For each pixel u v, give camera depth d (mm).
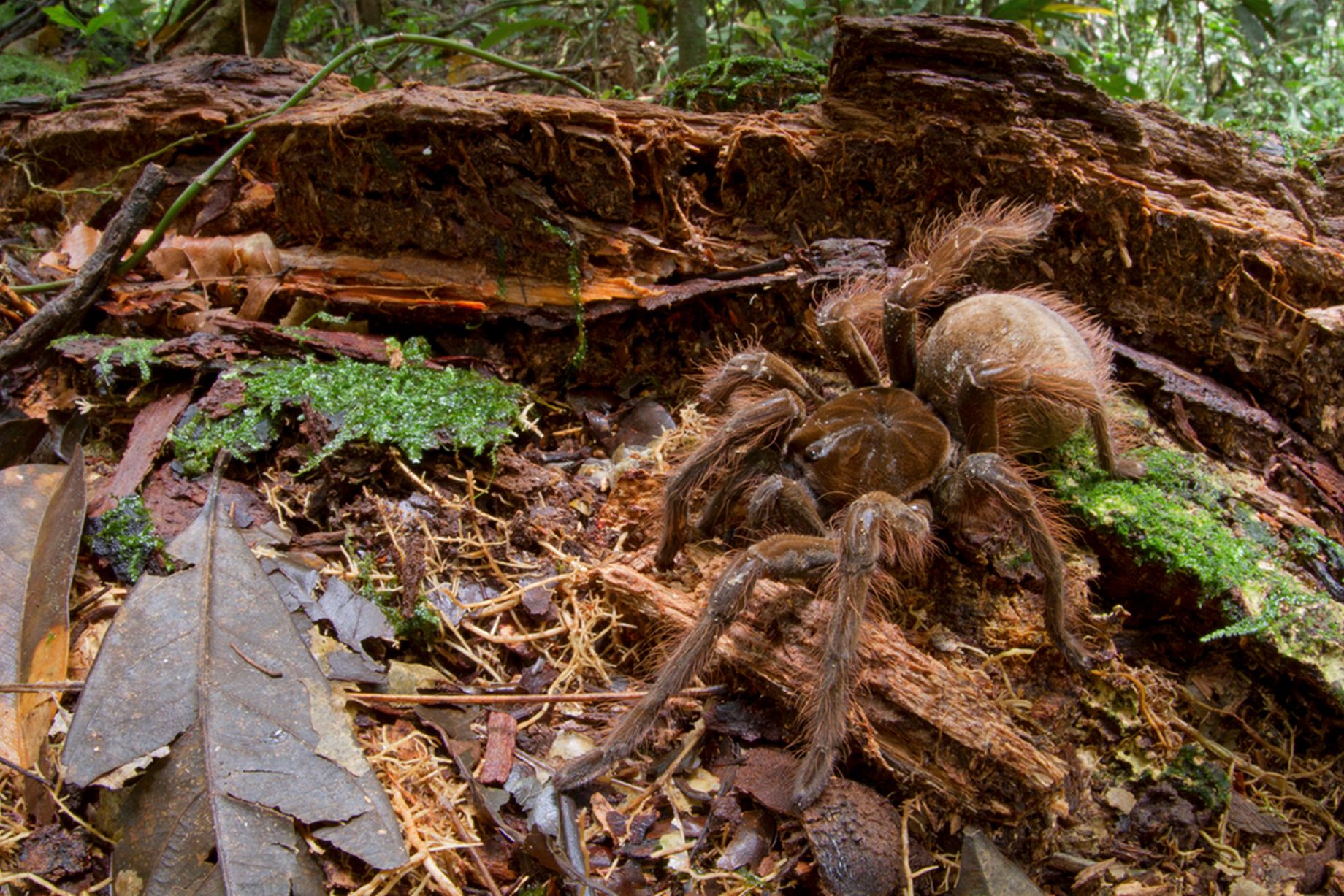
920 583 257
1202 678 256
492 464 271
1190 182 298
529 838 203
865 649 225
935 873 215
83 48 439
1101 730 242
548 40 489
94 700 205
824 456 254
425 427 271
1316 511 283
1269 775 243
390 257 306
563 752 228
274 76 336
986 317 265
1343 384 289
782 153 296
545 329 298
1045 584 231
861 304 278
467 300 298
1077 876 222
